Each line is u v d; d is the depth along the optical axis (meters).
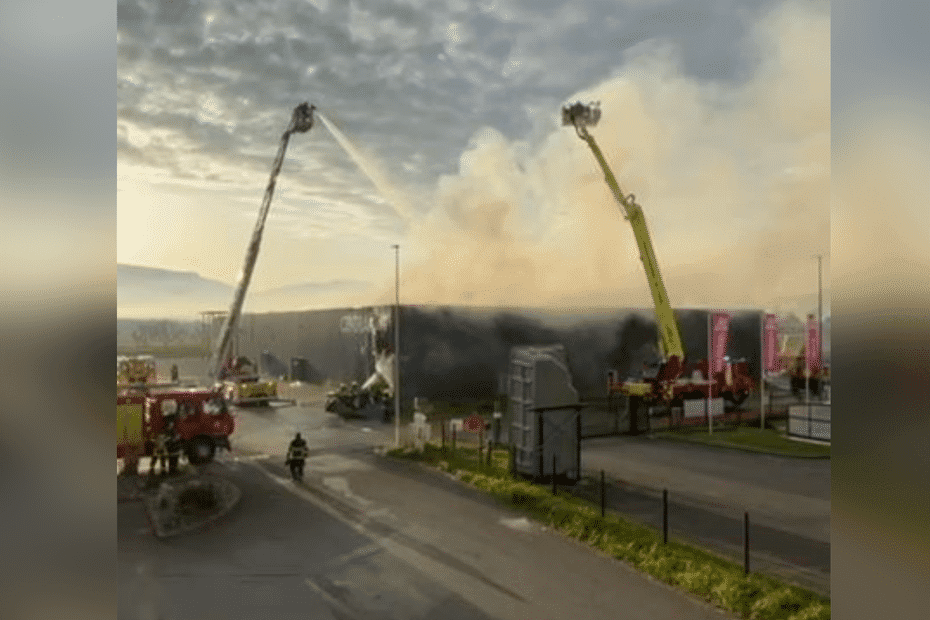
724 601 10.41
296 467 18.41
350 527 14.29
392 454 21.94
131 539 13.35
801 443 24.11
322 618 9.88
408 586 11.21
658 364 29.14
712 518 14.88
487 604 10.45
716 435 25.95
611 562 12.42
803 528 14.08
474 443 23.88
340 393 30.77
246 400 32.12
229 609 10.15
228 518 14.83
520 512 15.59
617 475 19.45
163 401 19.50
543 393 18.25
